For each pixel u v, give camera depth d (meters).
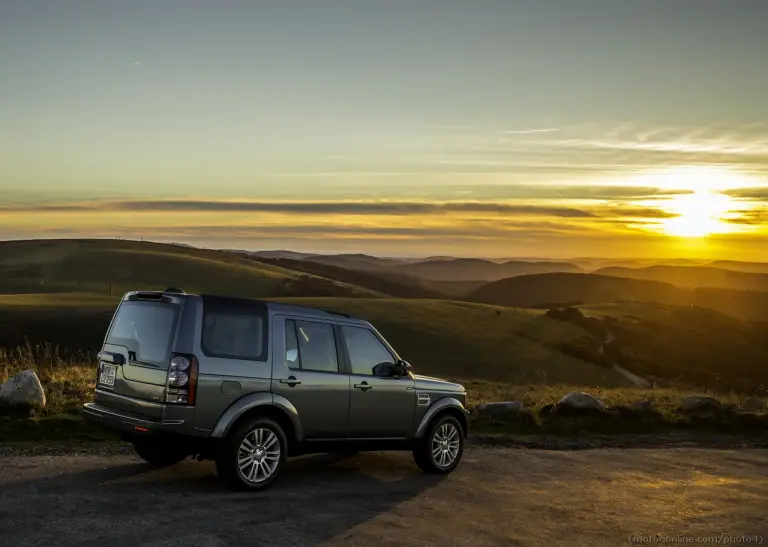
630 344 96.50
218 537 6.72
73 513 7.15
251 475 8.44
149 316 8.49
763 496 10.04
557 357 84.69
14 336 75.88
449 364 77.88
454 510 8.40
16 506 7.27
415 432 10.05
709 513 9.02
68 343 75.50
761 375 87.69
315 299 105.62
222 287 159.00
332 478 9.58
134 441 8.77
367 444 9.62
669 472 11.38
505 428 14.25
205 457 8.48
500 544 7.26
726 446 14.25
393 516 7.94
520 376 75.06
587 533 7.85
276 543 6.71
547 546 7.31
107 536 6.55
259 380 8.51
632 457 12.48
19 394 11.56
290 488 8.80
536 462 11.56
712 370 88.62
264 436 8.55
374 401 9.55
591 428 14.83
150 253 185.25
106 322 83.81
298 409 8.83
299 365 8.95
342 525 7.45
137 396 8.30
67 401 12.42
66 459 9.55
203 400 8.05
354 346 9.57
